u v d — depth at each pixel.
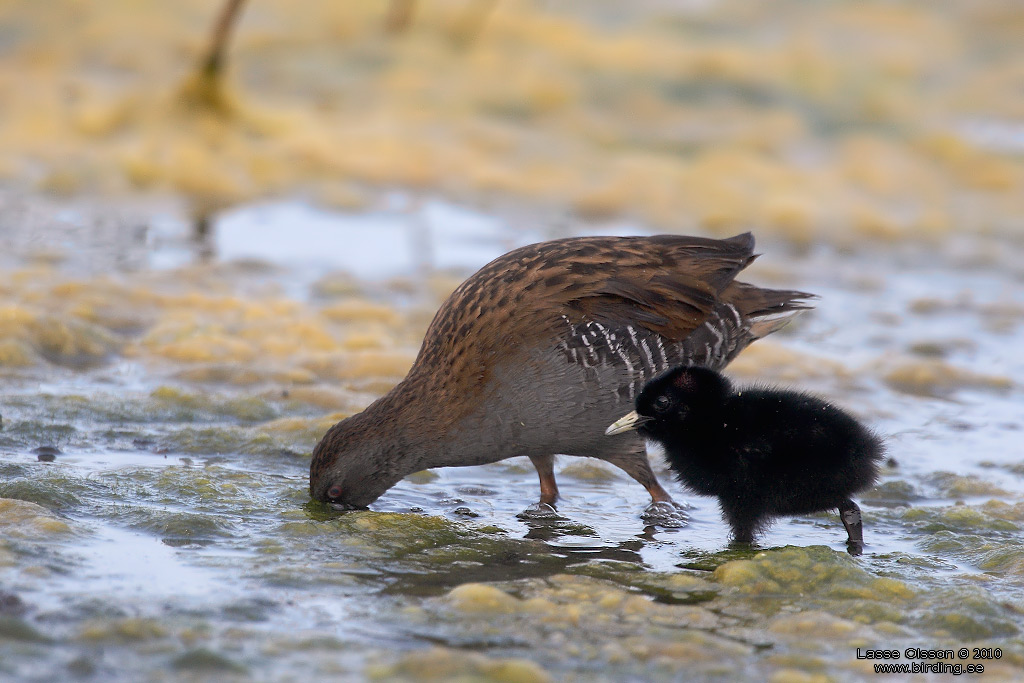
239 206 18.34
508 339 9.60
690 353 10.12
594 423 9.78
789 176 20.69
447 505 9.67
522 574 8.01
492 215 18.62
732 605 7.61
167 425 10.75
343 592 7.43
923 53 26.50
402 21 25.88
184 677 6.09
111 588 7.17
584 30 27.02
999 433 11.59
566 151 21.36
